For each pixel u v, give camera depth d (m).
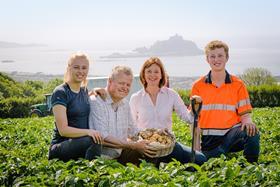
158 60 7.83
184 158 7.51
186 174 5.98
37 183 5.88
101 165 6.27
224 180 5.65
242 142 8.03
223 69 8.28
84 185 5.77
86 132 6.96
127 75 7.25
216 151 8.22
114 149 7.45
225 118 8.23
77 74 7.14
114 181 5.62
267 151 9.48
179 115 8.00
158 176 5.70
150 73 7.79
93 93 7.52
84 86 7.50
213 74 8.33
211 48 8.23
